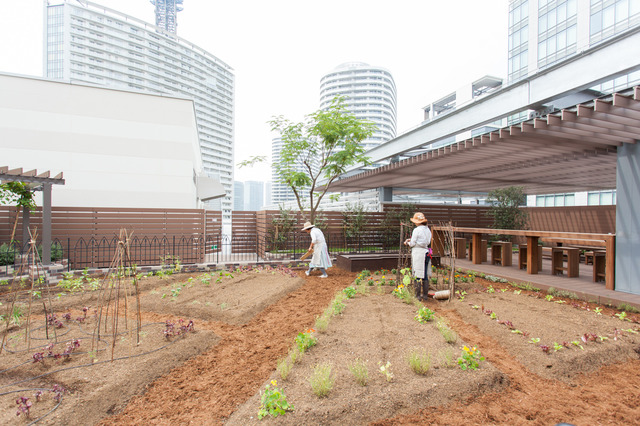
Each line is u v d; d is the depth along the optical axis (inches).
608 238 265.9
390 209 610.9
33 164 421.4
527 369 138.9
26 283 283.3
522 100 373.7
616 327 177.6
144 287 273.3
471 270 358.9
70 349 137.6
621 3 831.7
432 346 148.8
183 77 3560.5
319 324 169.5
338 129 363.9
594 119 225.6
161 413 108.2
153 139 479.2
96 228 413.1
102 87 456.4
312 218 418.0
